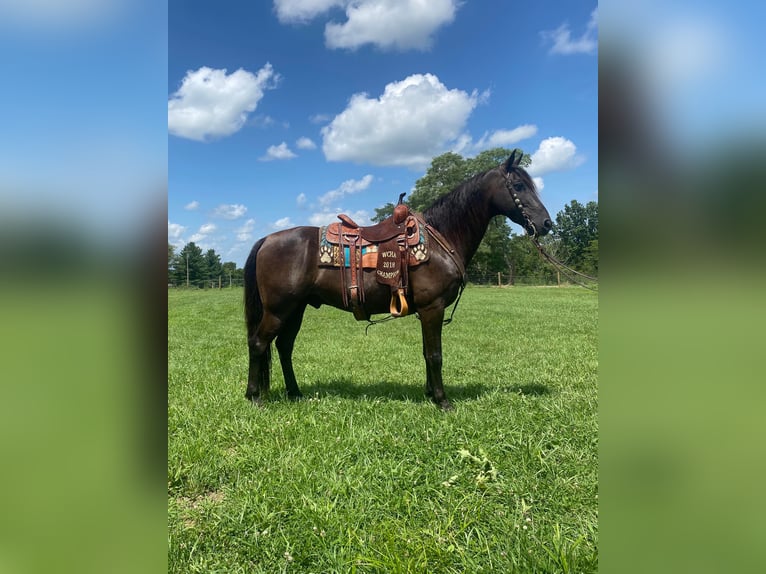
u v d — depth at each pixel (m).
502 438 3.23
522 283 42.50
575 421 3.51
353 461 2.99
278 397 4.48
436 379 4.03
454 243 4.16
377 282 3.96
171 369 5.83
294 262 4.05
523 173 4.10
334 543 2.14
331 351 7.27
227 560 2.08
